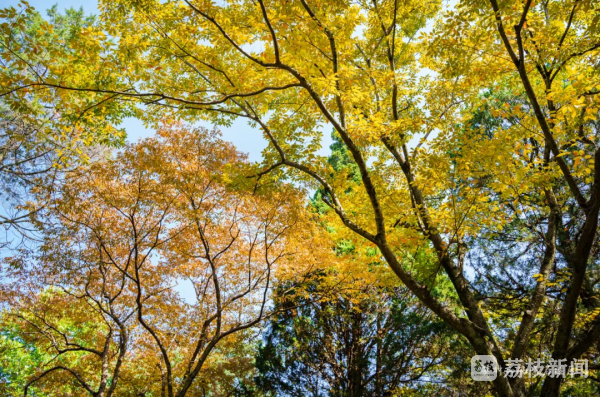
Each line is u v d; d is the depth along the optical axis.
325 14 5.74
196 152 9.30
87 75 5.84
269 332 10.77
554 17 6.05
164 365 10.31
